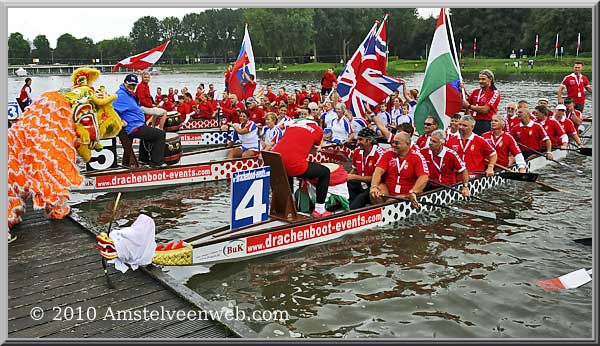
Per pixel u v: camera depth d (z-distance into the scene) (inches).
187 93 895.1
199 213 394.6
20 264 260.8
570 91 708.0
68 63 2518.5
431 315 225.3
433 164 391.5
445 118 494.9
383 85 515.2
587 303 235.8
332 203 337.4
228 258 276.2
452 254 297.4
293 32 2824.8
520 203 403.9
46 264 261.3
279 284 258.2
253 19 2819.9
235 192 281.7
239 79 793.6
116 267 240.2
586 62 2086.6
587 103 1138.7
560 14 2266.2
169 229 354.6
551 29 2320.4
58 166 303.0
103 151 440.5
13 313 207.9
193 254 261.9
